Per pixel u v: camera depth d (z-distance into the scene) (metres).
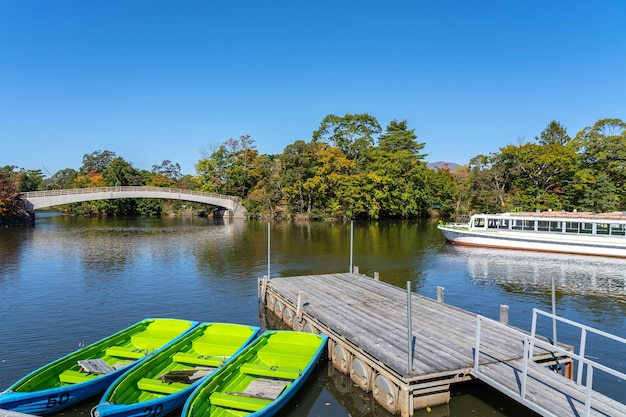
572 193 61.38
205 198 77.62
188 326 14.01
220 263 30.77
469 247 40.41
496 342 11.34
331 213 77.69
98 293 21.58
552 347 8.16
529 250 38.28
